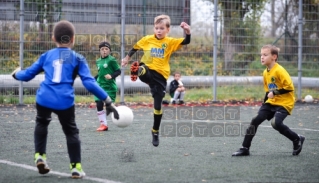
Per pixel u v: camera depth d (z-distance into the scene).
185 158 12.10
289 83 12.48
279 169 10.76
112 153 12.75
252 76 30.12
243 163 11.48
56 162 11.48
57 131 16.84
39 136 9.72
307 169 10.77
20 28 25.55
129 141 14.86
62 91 9.47
